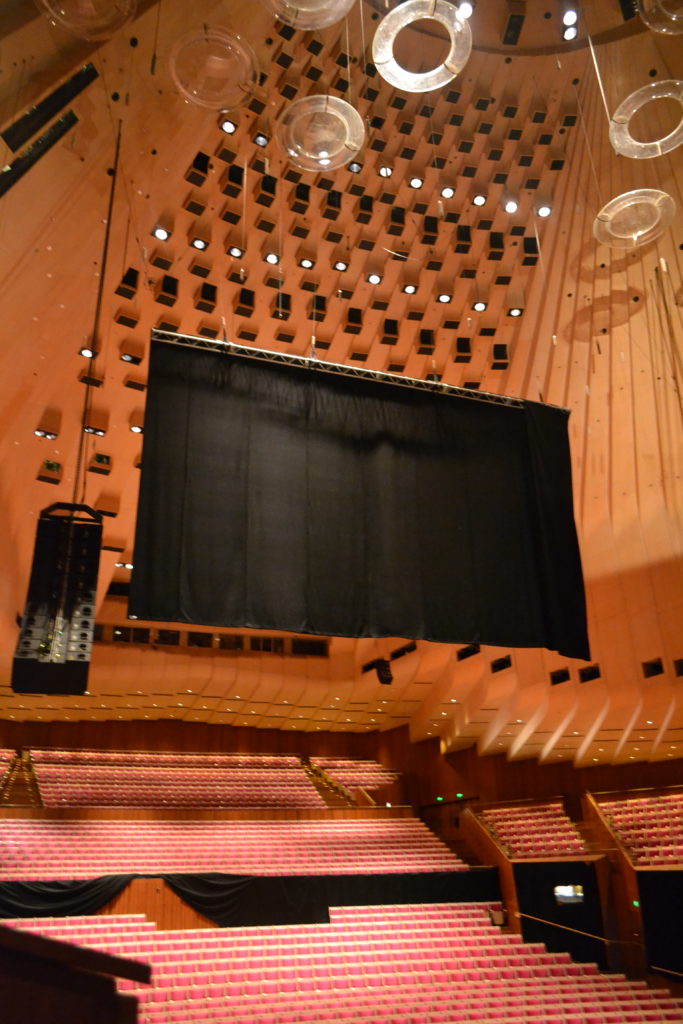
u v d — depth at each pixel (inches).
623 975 474.3
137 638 752.3
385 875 586.6
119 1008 37.3
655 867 530.9
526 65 401.4
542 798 733.3
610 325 479.2
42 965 36.0
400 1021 374.9
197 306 443.2
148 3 316.2
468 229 444.1
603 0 382.0
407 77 210.5
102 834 615.8
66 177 351.9
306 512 277.0
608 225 290.2
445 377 508.7
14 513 522.0
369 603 274.5
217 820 673.0
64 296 407.8
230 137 388.2
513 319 488.4
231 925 523.2
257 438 279.3
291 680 791.1
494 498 308.0
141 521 253.6
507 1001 418.9
